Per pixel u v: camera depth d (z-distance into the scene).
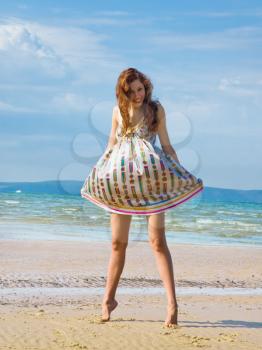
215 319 6.43
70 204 40.59
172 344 4.99
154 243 5.70
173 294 5.74
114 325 5.73
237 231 24.55
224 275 11.66
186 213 33.25
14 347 4.82
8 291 8.84
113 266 5.95
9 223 23.45
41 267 11.76
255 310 7.36
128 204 5.50
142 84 5.46
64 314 6.52
